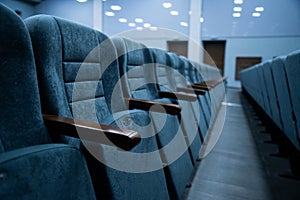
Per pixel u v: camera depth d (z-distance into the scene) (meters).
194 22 7.58
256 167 1.82
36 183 0.46
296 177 1.63
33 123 0.62
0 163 0.41
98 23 7.94
